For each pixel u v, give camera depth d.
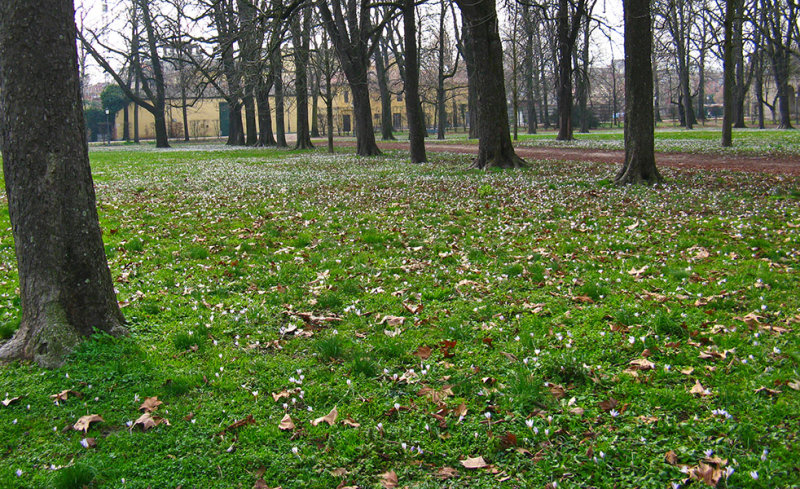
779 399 3.86
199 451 3.59
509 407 3.96
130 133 83.69
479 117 20.48
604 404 3.93
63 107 4.72
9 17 4.48
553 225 9.78
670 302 5.77
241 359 4.85
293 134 85.06
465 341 5.11
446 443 3.62
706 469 3.21
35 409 4.07
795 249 7.59
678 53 51.88
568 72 39.41
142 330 5.41
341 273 7.31
